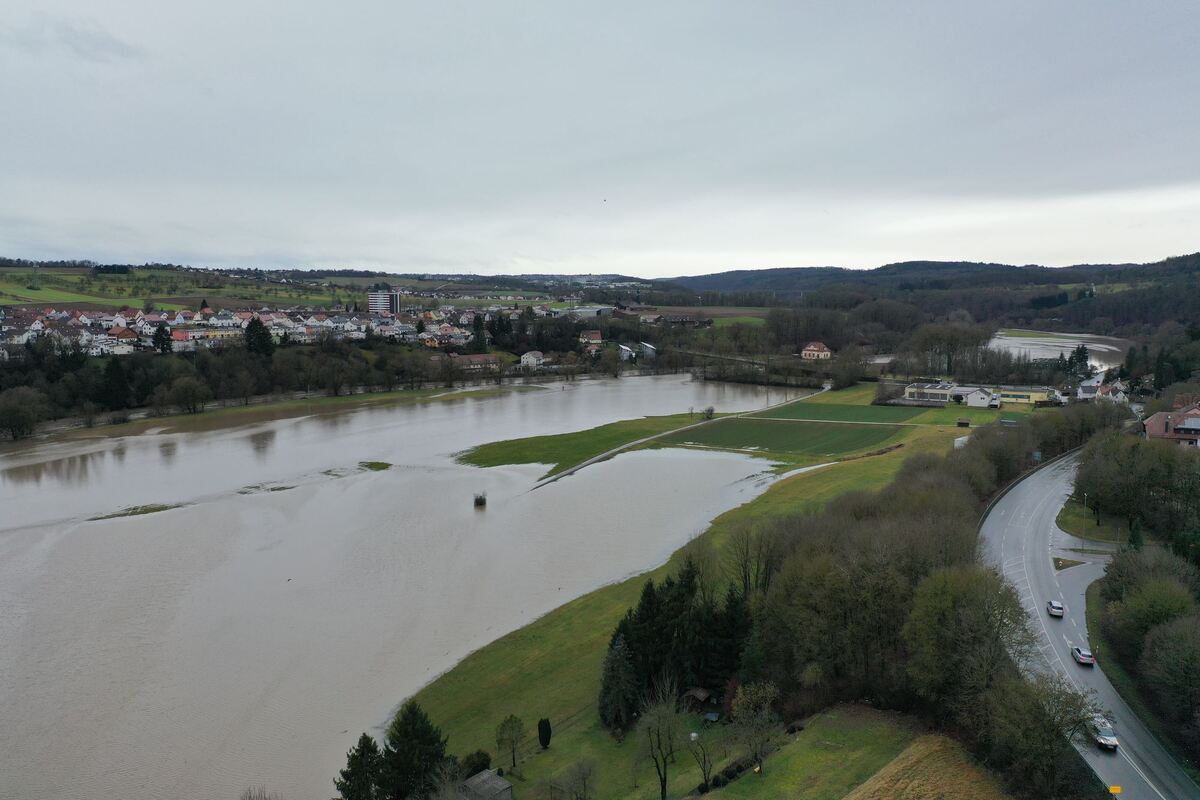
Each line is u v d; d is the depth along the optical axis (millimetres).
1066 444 135750
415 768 47688
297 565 91812
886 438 156875
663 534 101438
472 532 103250
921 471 97875
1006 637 51844
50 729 59656
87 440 165125
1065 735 44344
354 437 168625
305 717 60938
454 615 78062
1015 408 190000
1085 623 65938
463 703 62344
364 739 48375
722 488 124375
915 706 52844
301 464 142625
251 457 148375
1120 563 69250
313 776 54125
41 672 67812
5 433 167500
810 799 43844
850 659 55500
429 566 91188
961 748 47594
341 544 98938
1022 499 103938
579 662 67250
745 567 70938
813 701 54781
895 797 42844
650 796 47656
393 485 127562
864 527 66562
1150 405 152625
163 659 69938
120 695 64188
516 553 95125
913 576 58875
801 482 122188
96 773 54562
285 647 72062
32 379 195375
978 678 47781
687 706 58656
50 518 110250
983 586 52594
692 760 51406
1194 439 121750
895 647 55594
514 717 53500
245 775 54281
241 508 114625
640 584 83438
